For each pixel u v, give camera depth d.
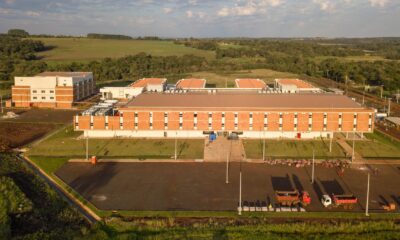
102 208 71.31
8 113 155.75
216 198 75.81
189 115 117.62
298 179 86.06
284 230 63.38
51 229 63.16
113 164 95.62
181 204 73.12
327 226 64.25
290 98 130.62
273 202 74.19
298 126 117.38
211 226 64.06
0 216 64.00
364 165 95.19
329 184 83.38
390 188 81.25
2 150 105.00
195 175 88.12
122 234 61.31
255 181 84.62
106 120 119.06
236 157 100.50
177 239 59.94
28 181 82.56
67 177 86.81
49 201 73.62
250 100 127.81
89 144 112.06
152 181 84.50
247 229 63.12
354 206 72.62
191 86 177.25
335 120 117.25
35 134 125.69
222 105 121.06
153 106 119.38
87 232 62.00
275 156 101.31
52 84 178.12
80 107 177.12
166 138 117.75
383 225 64.94
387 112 160.00
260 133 117.88
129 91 178.12
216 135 118.56
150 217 67.94
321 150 106.25
